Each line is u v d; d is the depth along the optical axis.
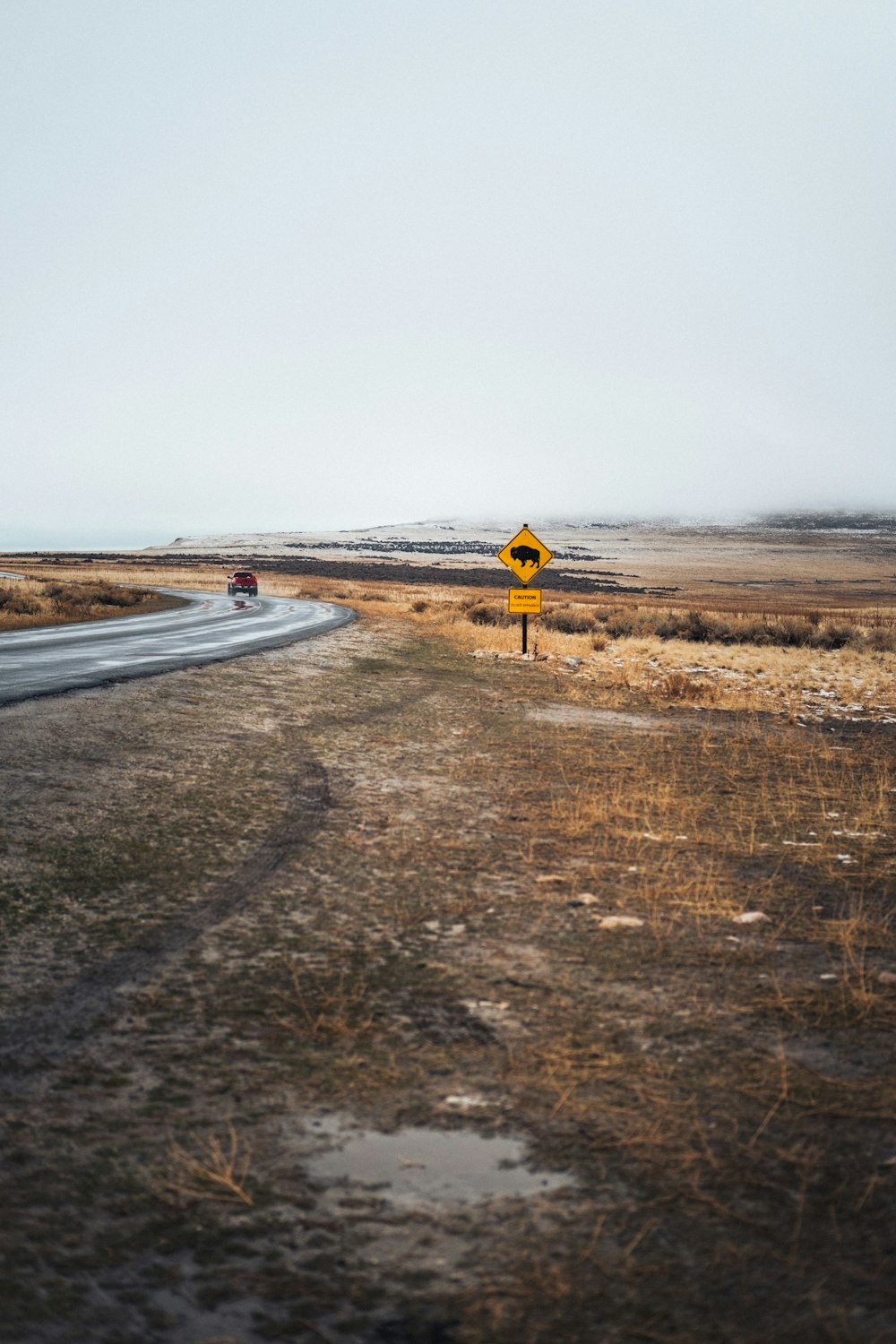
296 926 5.64
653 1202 3.00
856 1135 3.43
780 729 15.33
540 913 6.00
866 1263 2.71
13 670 16.77
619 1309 2.53
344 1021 4.35
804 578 168.00
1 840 7.00
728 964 5.21
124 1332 2.44
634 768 11.36
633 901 6.31
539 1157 3.27
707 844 7.92
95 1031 4.24
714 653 28.56
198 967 5.00
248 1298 2.58
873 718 17.17
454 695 17.45
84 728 11.41
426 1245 2.80
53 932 5.43
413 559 194.00
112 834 7.38
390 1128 3.46
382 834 7.87
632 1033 4.29
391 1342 2.41
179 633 27.69
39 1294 2.58
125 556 171.50
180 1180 3.12
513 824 8.38
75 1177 3.13
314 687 17.05
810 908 6.31
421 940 5.48
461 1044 4.15
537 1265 2.71
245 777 9.74
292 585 83.62
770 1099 3.68
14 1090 3.70
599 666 23.91
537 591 25.06
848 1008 4.63
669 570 181.50
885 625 42.41
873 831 8.56
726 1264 2.71
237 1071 3.89
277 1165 3.21
